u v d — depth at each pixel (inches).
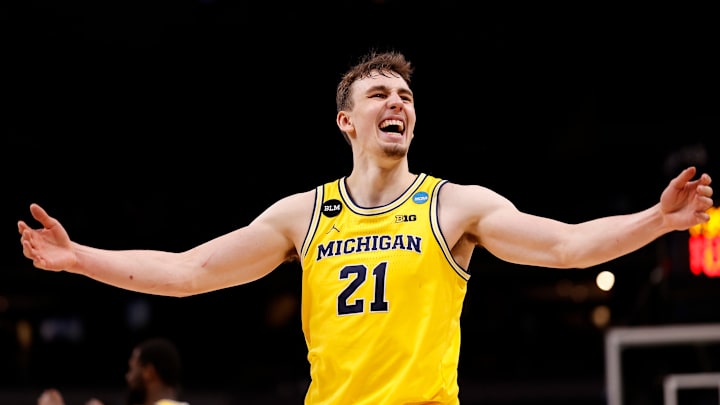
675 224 283.4
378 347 305.4
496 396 1176.2
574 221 1226.0
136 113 1231.5
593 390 1157.7
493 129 1211.2
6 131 1216.8
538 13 1127.6
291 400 1184.8
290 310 1325.0
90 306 1328.7
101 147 1250.0
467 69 1167.6
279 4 1111.6
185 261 330.6
